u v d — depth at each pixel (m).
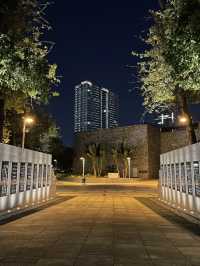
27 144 50.00
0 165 15.57
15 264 7.24
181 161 19.47
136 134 76.25
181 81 13.37
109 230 11.88
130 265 7.25
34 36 15.95
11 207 17.08
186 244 9.54
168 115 23.38
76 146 86.81
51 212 18.14
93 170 80.75
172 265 7.28
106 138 81.12
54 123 50.19
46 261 7.51
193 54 11.74
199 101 22.84
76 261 7.53
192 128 23.20
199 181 15.35
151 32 18.72
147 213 18.22
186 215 16.48
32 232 11.29
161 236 10.80
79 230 11.79
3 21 14.91
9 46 14.12
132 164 75.75
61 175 83.06
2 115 19.67
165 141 79.25
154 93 20.66
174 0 12.50
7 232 11.28
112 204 24.03
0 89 17.52
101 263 7.38
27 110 24.64
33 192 22.03
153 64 19.30
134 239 10.22
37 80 15.93
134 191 44.69
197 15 11.63
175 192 21.27
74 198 30.59
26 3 15.08
